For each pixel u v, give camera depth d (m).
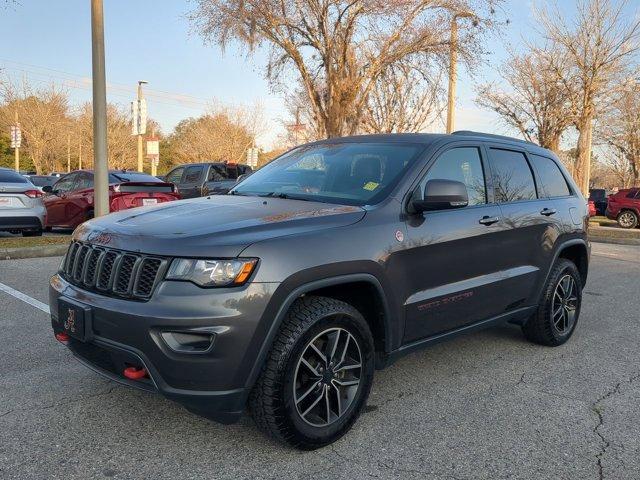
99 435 3.29
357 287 3.43
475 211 4.19
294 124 27.89
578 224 5.37
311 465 3.03
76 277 3.35
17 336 5.07
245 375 2.87
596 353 5.07
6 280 7.53
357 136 4.64
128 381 3.04
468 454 3.18
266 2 16.73
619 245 15.52
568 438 3.39
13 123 44.41
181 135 61.72
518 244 4.56
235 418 2.96
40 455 3.05
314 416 3.21
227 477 2.89
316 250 3.09
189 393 2.83
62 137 46.47
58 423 3.42
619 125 32.16
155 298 2.85
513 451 3.23
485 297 4.24
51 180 25.95
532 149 5.21
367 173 3.95
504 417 3.67
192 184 15.92
